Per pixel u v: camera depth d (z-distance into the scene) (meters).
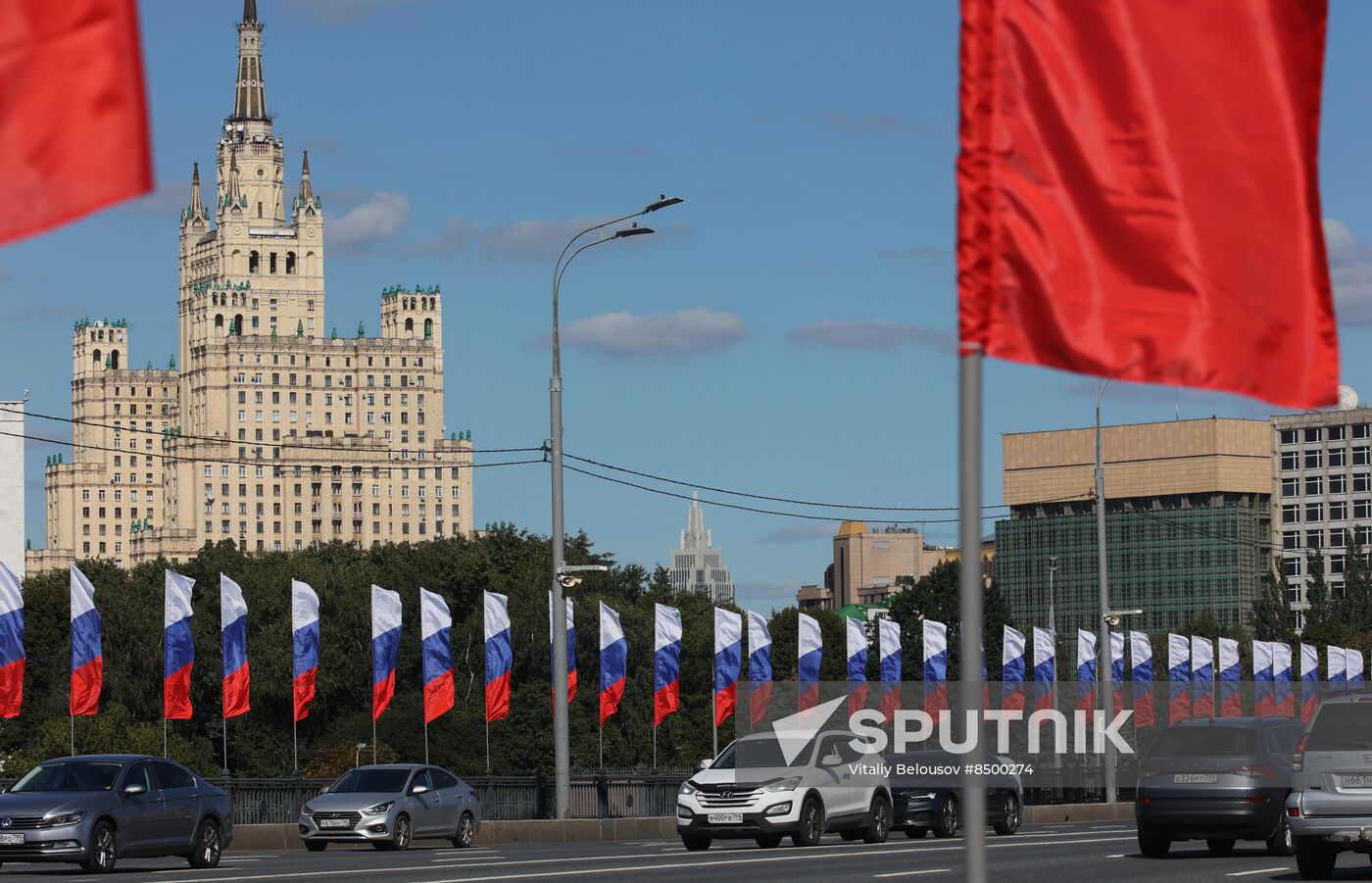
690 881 63.94
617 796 132.25
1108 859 76.44
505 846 101.00
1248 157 24.12
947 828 100.19
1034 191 23.83
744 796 89.12
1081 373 23.84
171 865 82.00
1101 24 23.98
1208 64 24.11
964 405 23.38
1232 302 24.06
